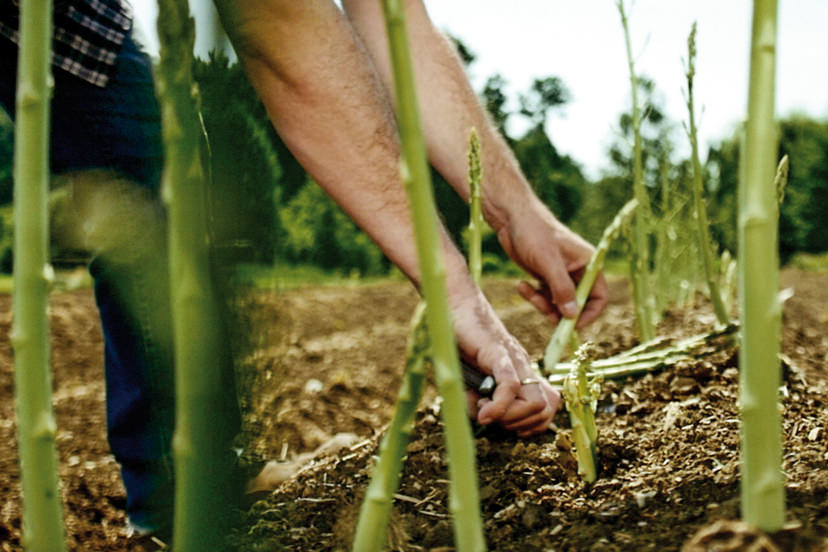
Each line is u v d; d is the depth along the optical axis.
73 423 2.61
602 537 1.03
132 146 1.44
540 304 1.90
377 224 1.40
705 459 1.30
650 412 1.74
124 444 1.50
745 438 0.74
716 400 1.70
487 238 14.91
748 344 0.71
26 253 0.67
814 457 1.17
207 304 0.71
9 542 1.47
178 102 0.66
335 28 1.32
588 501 1.23
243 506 1.29
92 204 1.42
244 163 1.01
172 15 0.65
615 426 1.70
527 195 1.79
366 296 6.84
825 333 3.40
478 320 1.42
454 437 0.71
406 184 0.66
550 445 1.51
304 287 7.74
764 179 0.68
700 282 5.03
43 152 0.66
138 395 1.46
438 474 1.47
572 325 1.83
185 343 0.71
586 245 1.88
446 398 0.70
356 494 1.40
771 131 0.68
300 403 2.74
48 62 0.66
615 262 12.85
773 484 0.74
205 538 0.75
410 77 0.64
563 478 1.37
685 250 4.05
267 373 1.24
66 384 3.40
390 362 3.64
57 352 4.07
